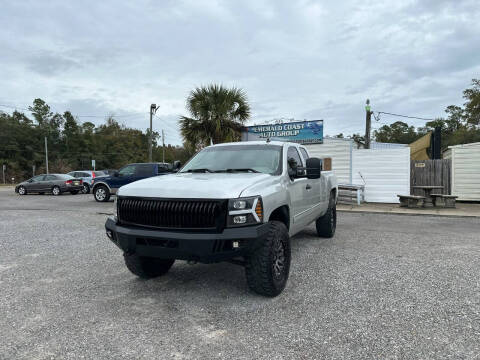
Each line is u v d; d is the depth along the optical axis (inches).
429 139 836.6
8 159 2468.0
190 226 135.4
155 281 175.2
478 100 1512.1
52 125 2869.1
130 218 148.7
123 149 3117.6
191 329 120.6
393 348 105.7
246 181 147.3
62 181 838.5
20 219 394.9
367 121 823.1
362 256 220.7
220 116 606.5
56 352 105.7
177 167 215.9
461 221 384.5
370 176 582.6
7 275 186.1
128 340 113.0
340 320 126.3
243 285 167.5
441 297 148.0
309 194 213.5
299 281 171.3
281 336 114.6
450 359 99.0
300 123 629.6
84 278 180.5
